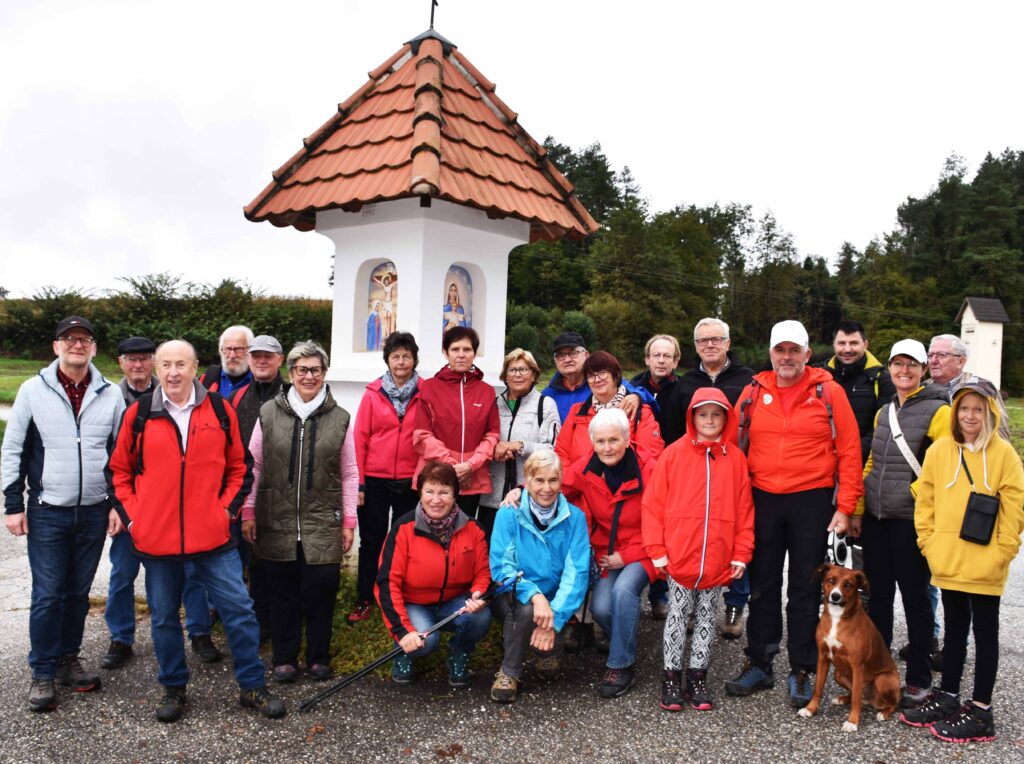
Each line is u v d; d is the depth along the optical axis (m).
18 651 4.20
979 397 3.47
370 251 5.43
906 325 57.62
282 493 3.88
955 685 3.56
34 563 3.62
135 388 4.32
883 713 3.64
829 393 3.88
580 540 4.01
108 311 29.08
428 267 5.17
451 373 4.58
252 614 3.58
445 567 3.87
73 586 3.81
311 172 5.59
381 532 4.57
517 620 3.78
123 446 3.50
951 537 3.48
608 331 47.78
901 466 3.94
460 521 3.94
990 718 3.46
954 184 65.31
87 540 3.79
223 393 4.85
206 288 30.56
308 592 3.90
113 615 4.05
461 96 5.79
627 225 55.28
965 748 3.36
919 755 3.29
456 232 5.34
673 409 5.00
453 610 3.96
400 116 5.43
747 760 3.22
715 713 3.69
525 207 5.34
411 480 4.52
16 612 4.82
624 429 4.14
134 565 4.07
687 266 61.66
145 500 3.42
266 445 3.90
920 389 4.02
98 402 3.81
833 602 3.52
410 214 5.11
